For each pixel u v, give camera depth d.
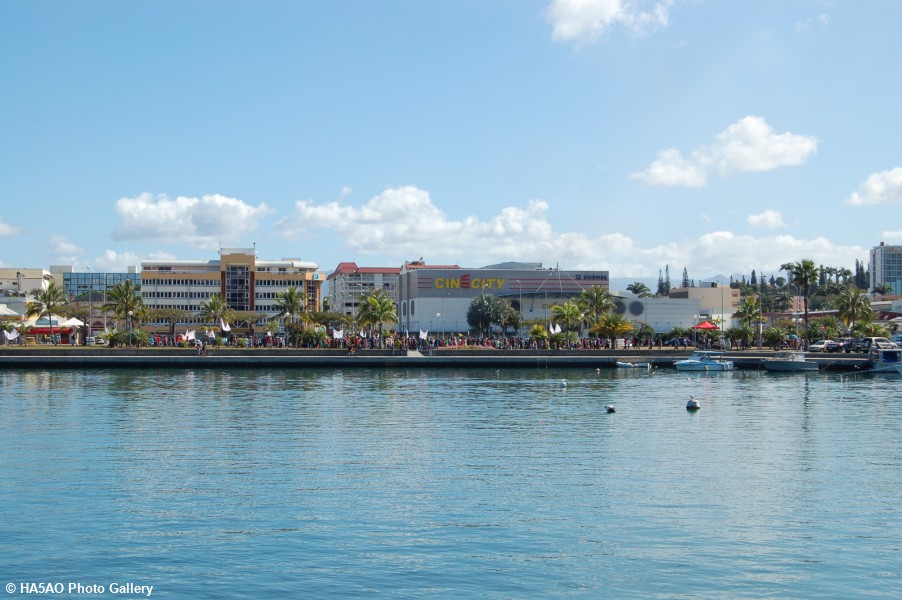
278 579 28.98
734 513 37.00
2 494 39.94
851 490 41.38
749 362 128.00
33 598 27.59
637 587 28.44
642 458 49.53
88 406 73.81
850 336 179.12
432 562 30.66
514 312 196.88
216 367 120.88
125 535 33.66
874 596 27.84
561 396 85.19
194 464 47.31
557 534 33.88
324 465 47.19
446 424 63.53
